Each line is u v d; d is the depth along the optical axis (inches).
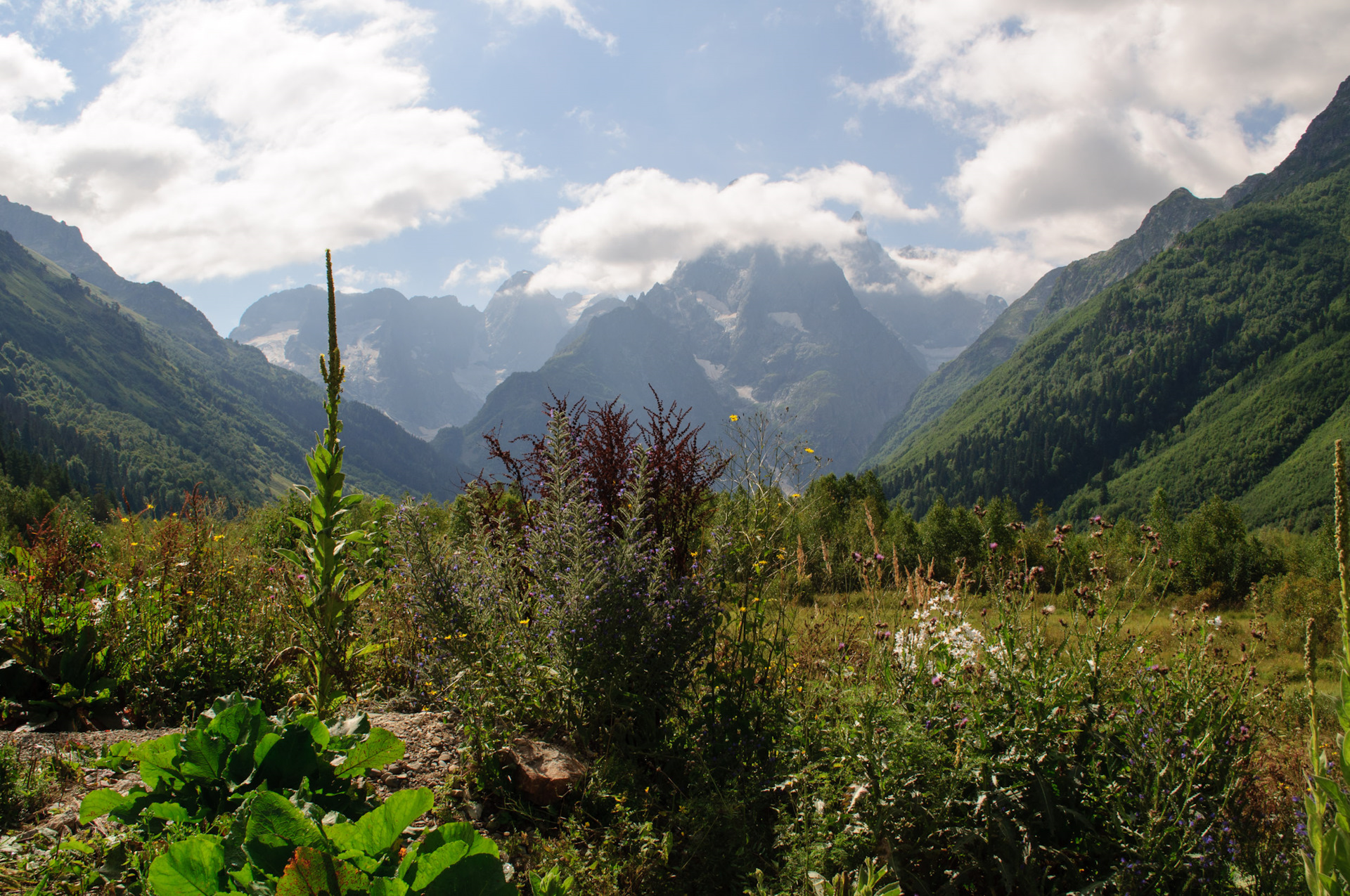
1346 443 69.1
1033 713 141.6
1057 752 137.8
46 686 176.1
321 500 149.0
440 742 164.7
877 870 116.6
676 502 211.5
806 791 140.8
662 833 139.5
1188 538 944.9
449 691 166.7
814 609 215.5
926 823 126.4
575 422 223.6
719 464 217.8
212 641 199.5
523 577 203.0
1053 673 149.5
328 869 81.7
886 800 126.7
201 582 225.1
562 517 175.9
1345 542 69.8
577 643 156.3
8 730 159.6
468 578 181.2
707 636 173.2
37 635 175.5
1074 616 165.2
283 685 195.6
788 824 135.3
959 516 914.1
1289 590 490.3
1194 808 133.0
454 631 170.2
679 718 173.9
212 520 289.3
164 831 109.0
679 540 210.1
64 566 199.9
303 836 90.0
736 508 208.1
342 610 153.3
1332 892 67.4
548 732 163.9
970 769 131.6
